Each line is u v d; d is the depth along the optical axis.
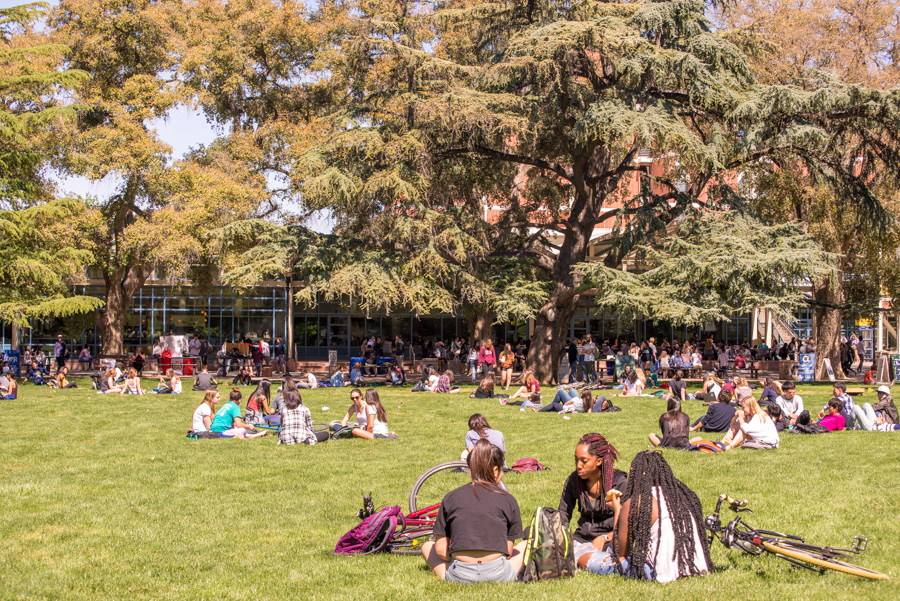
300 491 10.16
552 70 27.53
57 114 29.41
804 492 9.51
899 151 28.92
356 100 31.41
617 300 26.81
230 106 36.19
